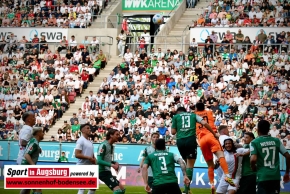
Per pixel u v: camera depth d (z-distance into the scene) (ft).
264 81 138.72
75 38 178.09
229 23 163.84
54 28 180.14
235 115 127.65
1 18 185.78
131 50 173.68
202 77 142.10
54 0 187.83
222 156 69.15
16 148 123.24
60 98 149.38
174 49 169.78
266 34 158.92
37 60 166.40
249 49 153.48
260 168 60.29
